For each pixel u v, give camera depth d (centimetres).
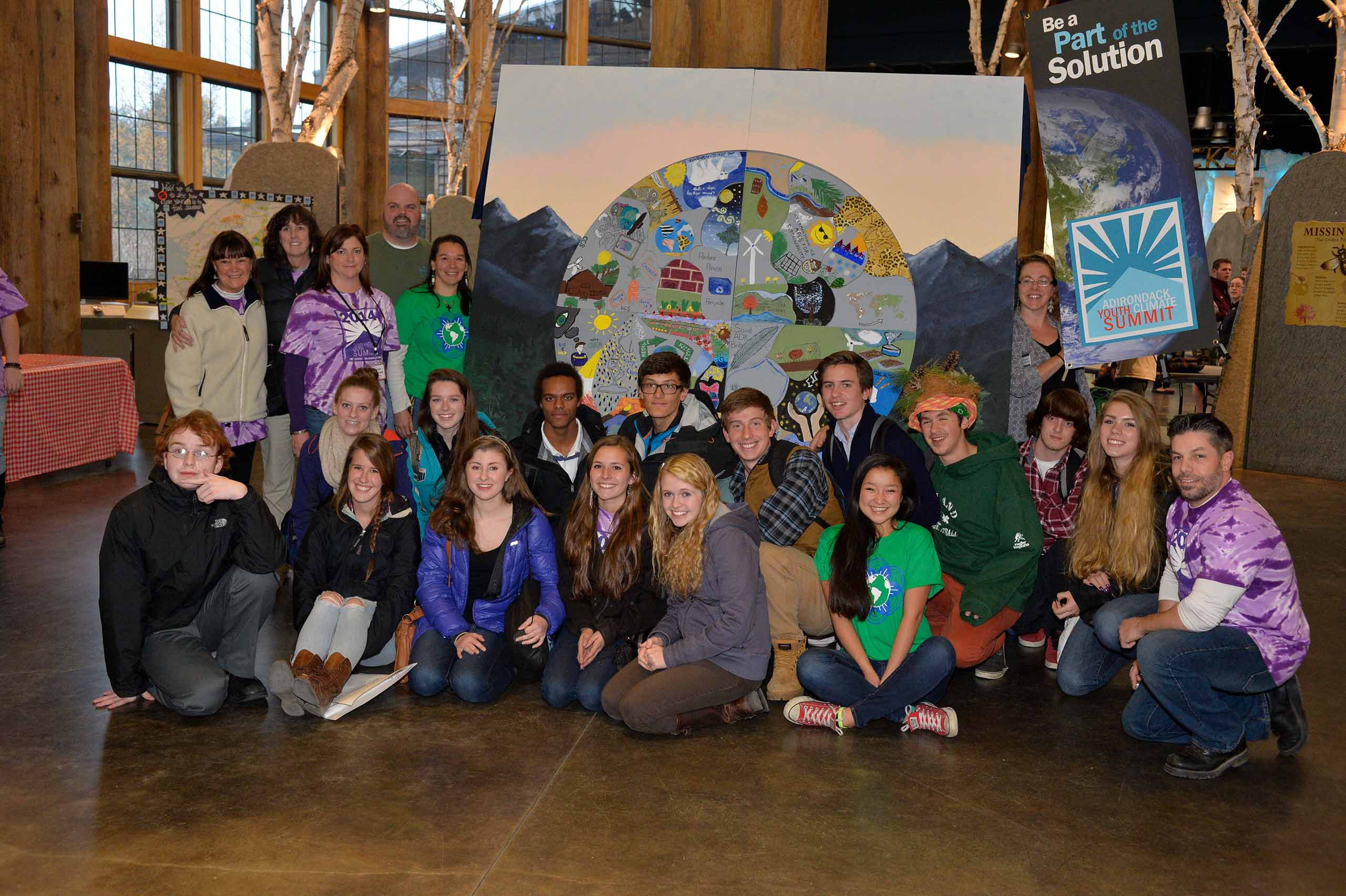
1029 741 318
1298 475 800
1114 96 401
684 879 231
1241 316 823
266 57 809
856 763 298
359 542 341
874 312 416
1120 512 341
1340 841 258
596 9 1867
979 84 420
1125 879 237
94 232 971
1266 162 1888
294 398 430
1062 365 451
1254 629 291
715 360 424
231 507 320
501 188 441
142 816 254
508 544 343
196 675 310
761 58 460
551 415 383
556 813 261
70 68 789
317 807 260
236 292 442
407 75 1717
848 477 374
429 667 335
